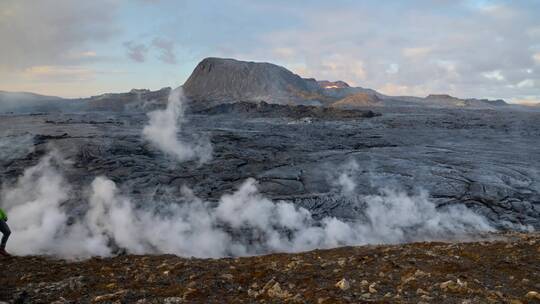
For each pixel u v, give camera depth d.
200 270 8.85
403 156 29.61
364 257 9.62
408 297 6.77
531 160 28.84
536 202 19.55
